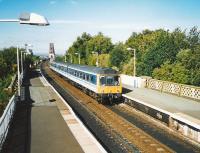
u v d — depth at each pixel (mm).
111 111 26734
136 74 44500
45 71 90312
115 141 18156
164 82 33750
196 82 32531
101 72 30250
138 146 17047
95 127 21719
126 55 54438
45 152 14203
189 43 41562
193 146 17109
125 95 30469
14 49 67375
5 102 27922
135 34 69625
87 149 14617
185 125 19266
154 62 40250
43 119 21219
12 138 16594
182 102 25922
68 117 21844
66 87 47406
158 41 41156
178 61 36625
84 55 96062
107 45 92500
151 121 23000
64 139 16281
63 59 124375
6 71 52688
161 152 15969
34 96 32719
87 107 29359
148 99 27688
